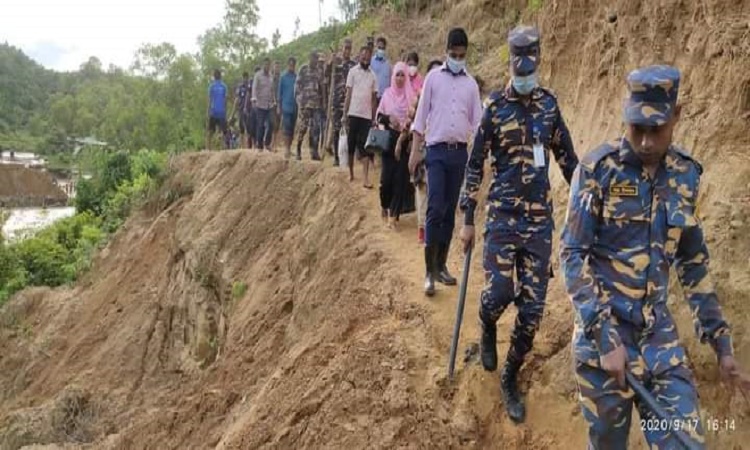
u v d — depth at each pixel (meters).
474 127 6.66
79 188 28.16
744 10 5.51
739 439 4.24
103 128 59.53
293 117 14.27
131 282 17.00
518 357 5.16
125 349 15.20
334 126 12.77
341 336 7.11
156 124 41.09
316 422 5.83
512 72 5.04
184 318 14.01
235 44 35.84
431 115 6.65
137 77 52.34
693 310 3.78
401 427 5.36
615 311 3.64
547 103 5.14
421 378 5.79
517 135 5.10
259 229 12.92
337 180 11.43
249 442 6.33
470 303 6.62
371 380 5.93
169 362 14.16
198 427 8.83
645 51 6.45
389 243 8.70
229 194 14.78
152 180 21.11
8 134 121.81
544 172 5.11
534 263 5.12
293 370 6.95
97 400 14.27
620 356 3.51
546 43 8.38
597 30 7.45
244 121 18.59
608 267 3.69
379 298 7.27
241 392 8.87
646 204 3.63
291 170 13.51
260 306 10.82
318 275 9.37
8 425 14.33
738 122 5.20
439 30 16.44
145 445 9.44
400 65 9.31
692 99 5.64
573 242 3.72
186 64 42.69
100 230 23.98
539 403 5.19
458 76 6.62
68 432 13.70
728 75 5.35
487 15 14.34
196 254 13.73
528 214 5.12
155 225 17.64
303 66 14.14
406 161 9.13
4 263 22.81
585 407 3.72
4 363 18.12
